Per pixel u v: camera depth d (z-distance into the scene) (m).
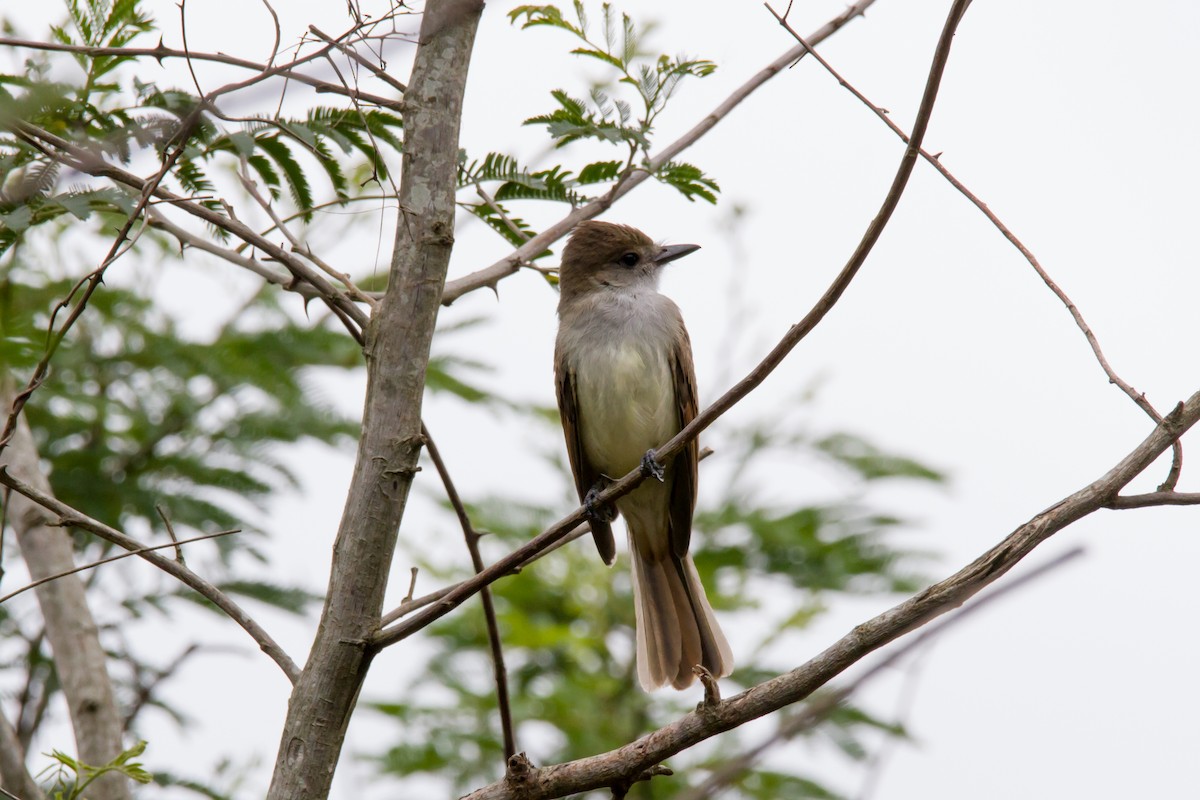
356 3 7.94
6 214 8.36
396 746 14.12
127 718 10.84
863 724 13.27
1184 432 6.80
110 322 13.17
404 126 7.87
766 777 13.30
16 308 11.05
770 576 15.05
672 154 10.80
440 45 7.89
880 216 7.34
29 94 7.83
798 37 8.23
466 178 10.26
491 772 14.14
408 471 7.55
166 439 13.11
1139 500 6.84
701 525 15.30
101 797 9.80
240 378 13.02
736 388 8.20
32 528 10.89
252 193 9.11
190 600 12.34
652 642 12.08
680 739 7.19
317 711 7.37
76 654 10.51
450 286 10.05
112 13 8.70
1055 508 6.88
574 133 9.73
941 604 6.86
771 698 7.02
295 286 9.10
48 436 13.01
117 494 12.59
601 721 14.60
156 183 7.93
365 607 7.47
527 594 15.62
